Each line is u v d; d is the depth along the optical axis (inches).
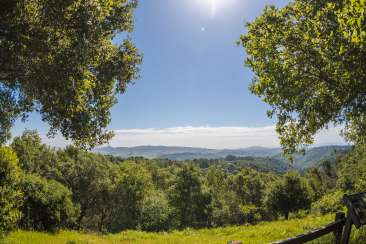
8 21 385.4
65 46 419.5
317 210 1397.6
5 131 538.3
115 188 2394.2
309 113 488.7
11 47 390.6
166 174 4069.9
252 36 504.4
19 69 412.8
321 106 456.8
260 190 3890.3
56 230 922.7
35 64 410.0
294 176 2053.4
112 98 585.6
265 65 495.5
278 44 477.7
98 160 2384.4
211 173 4286.4
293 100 492.1
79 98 456.8
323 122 483.8
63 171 2218.3
